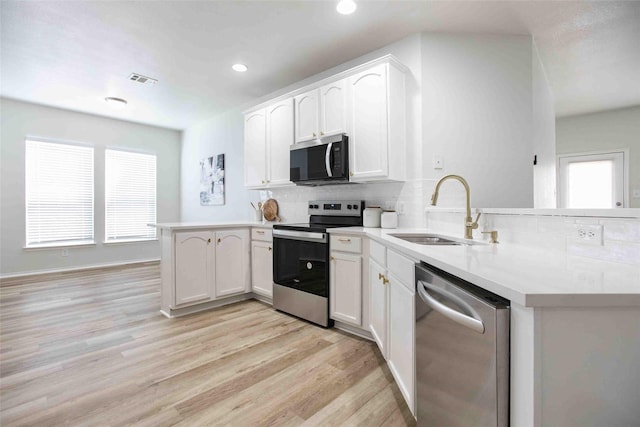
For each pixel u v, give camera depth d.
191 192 5.68
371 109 2.51
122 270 4.82
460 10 2.30
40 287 3.84
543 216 1.39
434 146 2.57
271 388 1.75
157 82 3.69
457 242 1.88
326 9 2.33
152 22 2.50
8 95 4.14
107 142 5.16
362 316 2.35
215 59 3.11
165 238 2.94
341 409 1.57
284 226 2.91
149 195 5.65
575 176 3.73
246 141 3.67
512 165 2.55
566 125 3.91
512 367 0.79
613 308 0.74
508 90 2.56
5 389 1.73
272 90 3.93
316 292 2.66
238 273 3.30
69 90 3.95
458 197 2.55
